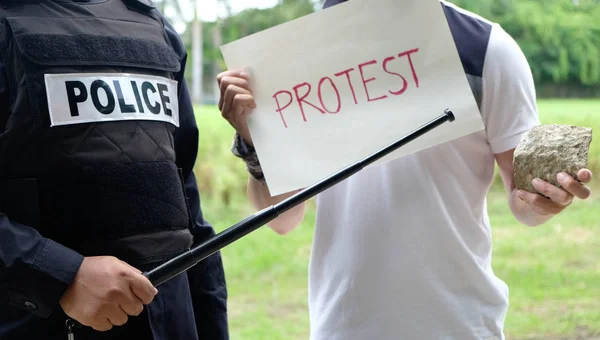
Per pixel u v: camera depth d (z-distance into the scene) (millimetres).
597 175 9328
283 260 7215
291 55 2029
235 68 2078
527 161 1819
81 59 1792
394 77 1959
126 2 1970
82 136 1768
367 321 1980
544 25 14391
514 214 2045
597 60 14484
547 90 14828
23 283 1658
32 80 1725
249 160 2166
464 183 2002
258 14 17203
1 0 1773
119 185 1801
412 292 1959
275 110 2051
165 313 1918
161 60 1959
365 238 1998
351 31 1982
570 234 7789
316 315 2080
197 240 2137
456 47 1943
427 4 1913
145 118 1872
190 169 2133
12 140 1724
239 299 6145
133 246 1816
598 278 6328
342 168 1823
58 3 1832
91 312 1652
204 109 10852
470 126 1883
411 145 1904
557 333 5070
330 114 2010
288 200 1698
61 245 1699
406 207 1978
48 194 1749
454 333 1947
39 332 1771
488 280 2000
